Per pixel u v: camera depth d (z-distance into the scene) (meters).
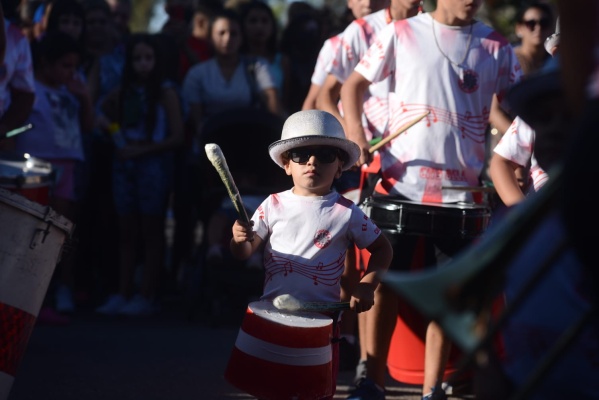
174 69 26.50
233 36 25.44
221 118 22.67
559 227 8.12
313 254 13.29
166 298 27.11
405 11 17.83
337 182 19.42
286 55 27.27
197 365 18.59
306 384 12.55
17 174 15.55
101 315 24.34
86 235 25.80
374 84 17.16
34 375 17.34
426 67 15.37
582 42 7.36
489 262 7.03
